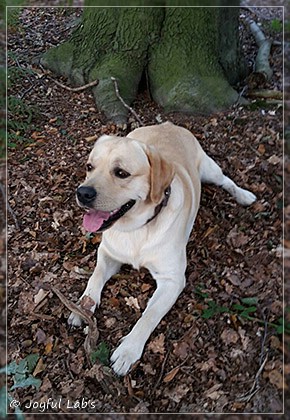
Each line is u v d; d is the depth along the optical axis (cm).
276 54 190
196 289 111
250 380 95
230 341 100
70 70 180
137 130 126
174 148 119
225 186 134
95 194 91
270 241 122
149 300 106
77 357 99
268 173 141
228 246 121
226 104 163
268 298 109
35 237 126
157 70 170
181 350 99
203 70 167
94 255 120
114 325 105
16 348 101
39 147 154
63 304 109
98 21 177
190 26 166
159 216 102
